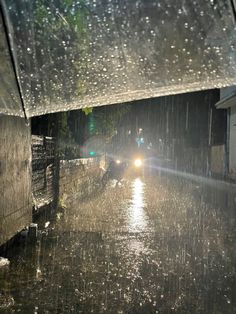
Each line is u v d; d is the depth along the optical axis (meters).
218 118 33.88
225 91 26.77
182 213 11.21
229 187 19.64
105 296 4.89
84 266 6.09
